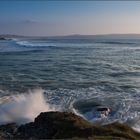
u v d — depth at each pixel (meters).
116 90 33.28
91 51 104.81
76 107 25.52
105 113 23.44
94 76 44.31
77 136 15.55
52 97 29.30
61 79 41.00
